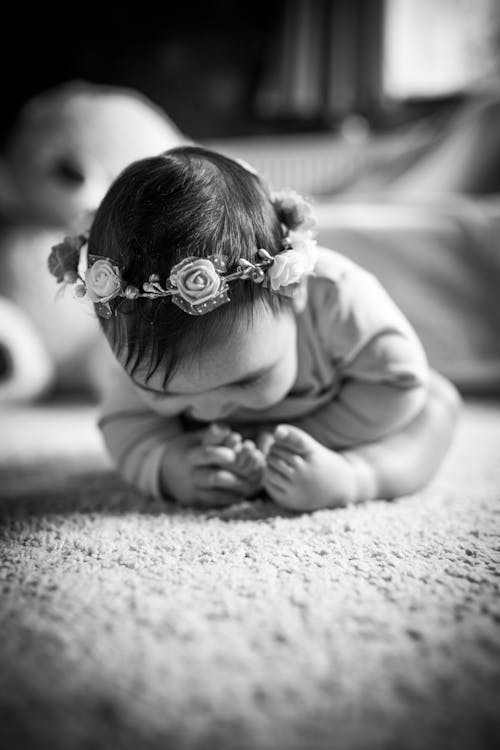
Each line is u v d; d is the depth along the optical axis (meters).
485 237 1.35
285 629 0.41
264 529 0.59
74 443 1.04
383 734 0.34
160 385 0.57
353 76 2.79
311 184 2.95
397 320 0.67
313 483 0.62
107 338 0.58
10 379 1.41
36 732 0.34
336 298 0.65
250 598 0.45
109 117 1.50
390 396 0.66
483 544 0.54
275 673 0.38
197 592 0.46
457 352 1.36
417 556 0.52
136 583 0.48
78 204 1.46
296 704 0.35
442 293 1.36
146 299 0.55
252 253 0.56
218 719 0.35
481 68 2.72
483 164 2.09
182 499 0.68
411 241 1.35
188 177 0.57
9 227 1.54
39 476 0.84
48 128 1.47
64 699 0.36
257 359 0.56
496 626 0.42
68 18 3.22
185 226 0.55
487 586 0.47
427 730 0.34
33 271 1.49
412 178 2.25
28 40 3.25
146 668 0.38
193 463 0.66
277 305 0.57
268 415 0.69
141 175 0.58
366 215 1.40
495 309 1.35
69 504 0.69
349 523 0.60
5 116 3.27
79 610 0.44
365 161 2.87
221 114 3.17
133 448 0.71
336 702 0.36
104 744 0.33
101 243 0.58
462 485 0.74
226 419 0.69
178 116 3.21
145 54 3.20
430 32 2.76
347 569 0.50
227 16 3.12
